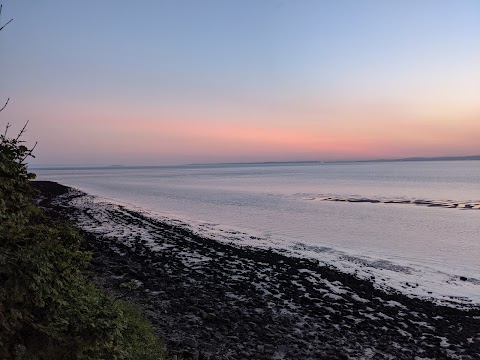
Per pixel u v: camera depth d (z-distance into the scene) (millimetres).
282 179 143875
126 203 60875
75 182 127312
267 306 16406
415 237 33812
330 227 38906
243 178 157125
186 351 10352
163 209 53844
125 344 7973
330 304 17109
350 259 26266
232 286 18891
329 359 11641
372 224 40594
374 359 12055
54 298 6641
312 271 22703
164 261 23047
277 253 27422
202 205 59000
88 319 7031
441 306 17766
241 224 40812
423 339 14000
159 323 12547
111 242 27922
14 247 6578
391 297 18656
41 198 59562
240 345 11938
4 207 6820
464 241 32125
